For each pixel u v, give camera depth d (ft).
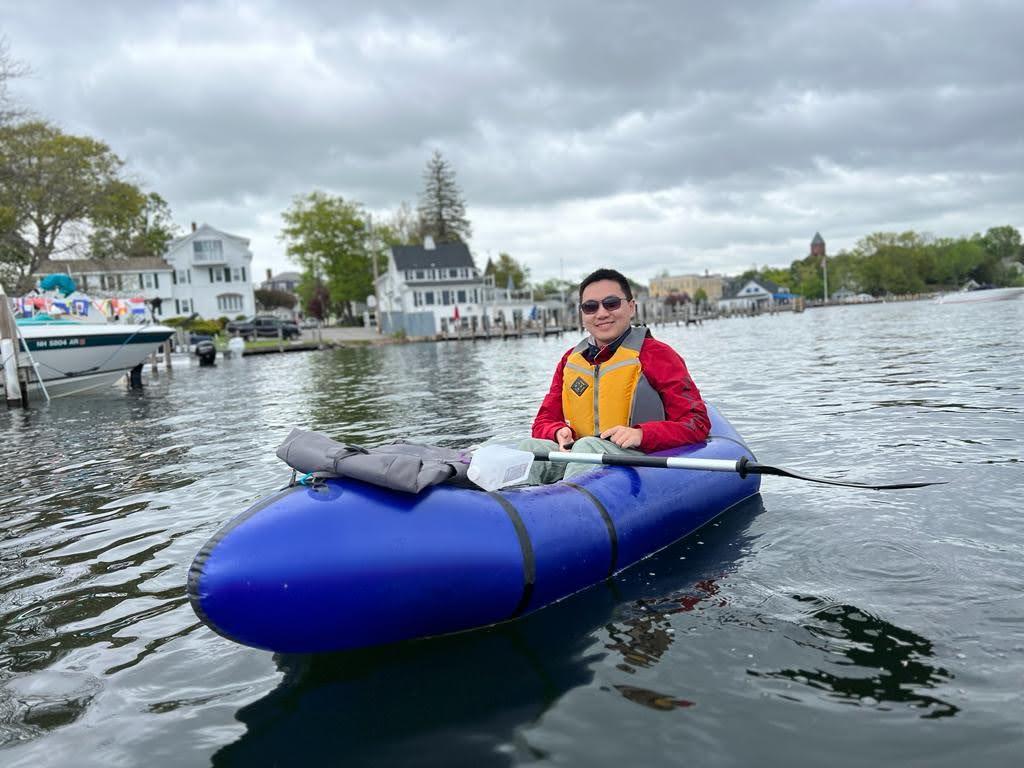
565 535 9.52
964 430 18.66
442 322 165.58
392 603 8.06
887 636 8.11
